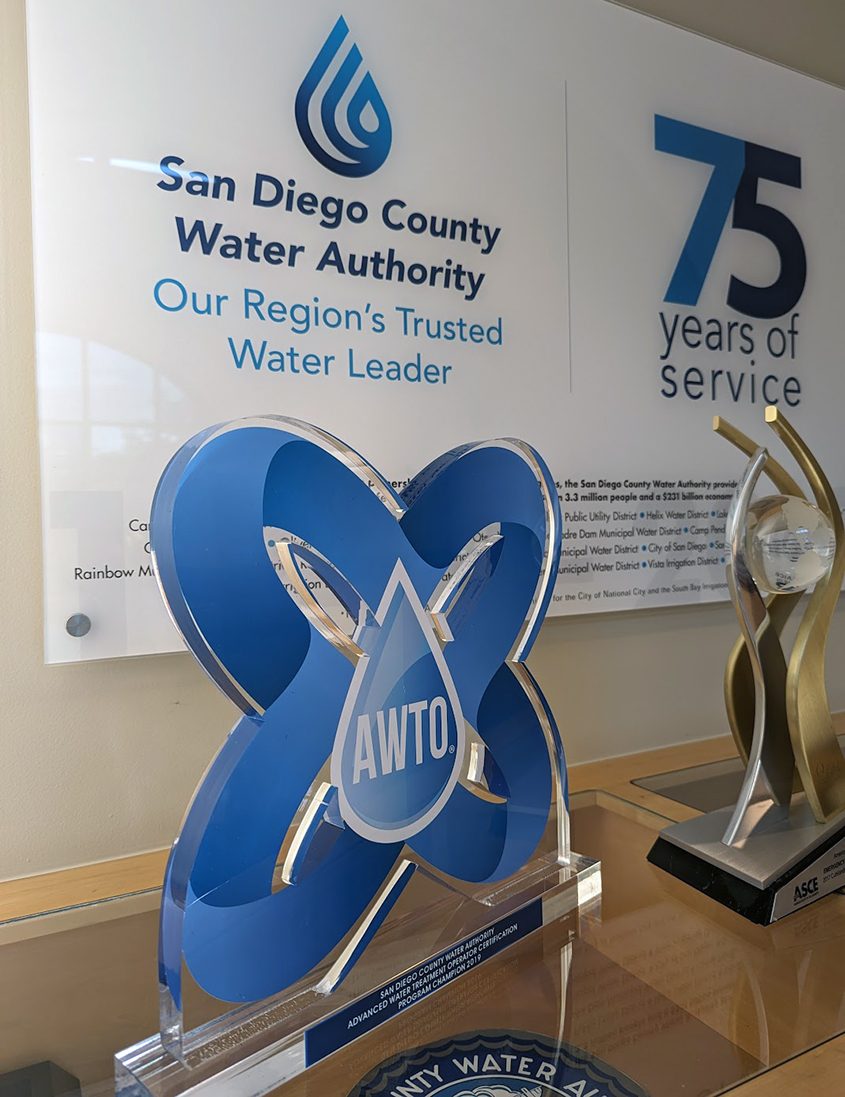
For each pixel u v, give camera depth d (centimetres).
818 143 178
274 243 123
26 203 111
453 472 94
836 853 111
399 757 89
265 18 121
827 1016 86
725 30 167
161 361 116
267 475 80
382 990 85
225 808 77
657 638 164
